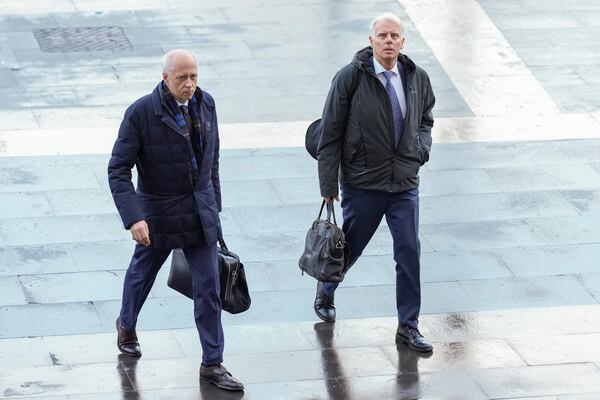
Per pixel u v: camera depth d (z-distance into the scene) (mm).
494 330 25516
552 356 24250
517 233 30578
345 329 25438
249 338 24859
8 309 25812
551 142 36625
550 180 33875
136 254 23109
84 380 22719
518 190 33156
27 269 27734
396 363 23859
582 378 23281
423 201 32281
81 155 34562
